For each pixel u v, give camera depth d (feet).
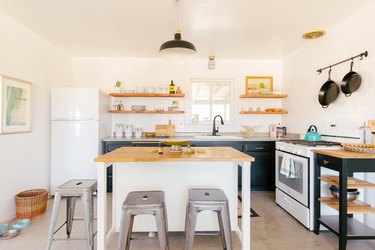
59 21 9.35
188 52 7.17
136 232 7.61
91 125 11.82
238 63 14.82
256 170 12.68
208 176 7.64
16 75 9.42
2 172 8.70
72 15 8.84
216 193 6.29
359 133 8.50
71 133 11.73
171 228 7.59
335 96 9.66
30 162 10.24
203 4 8.01
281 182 10.14
